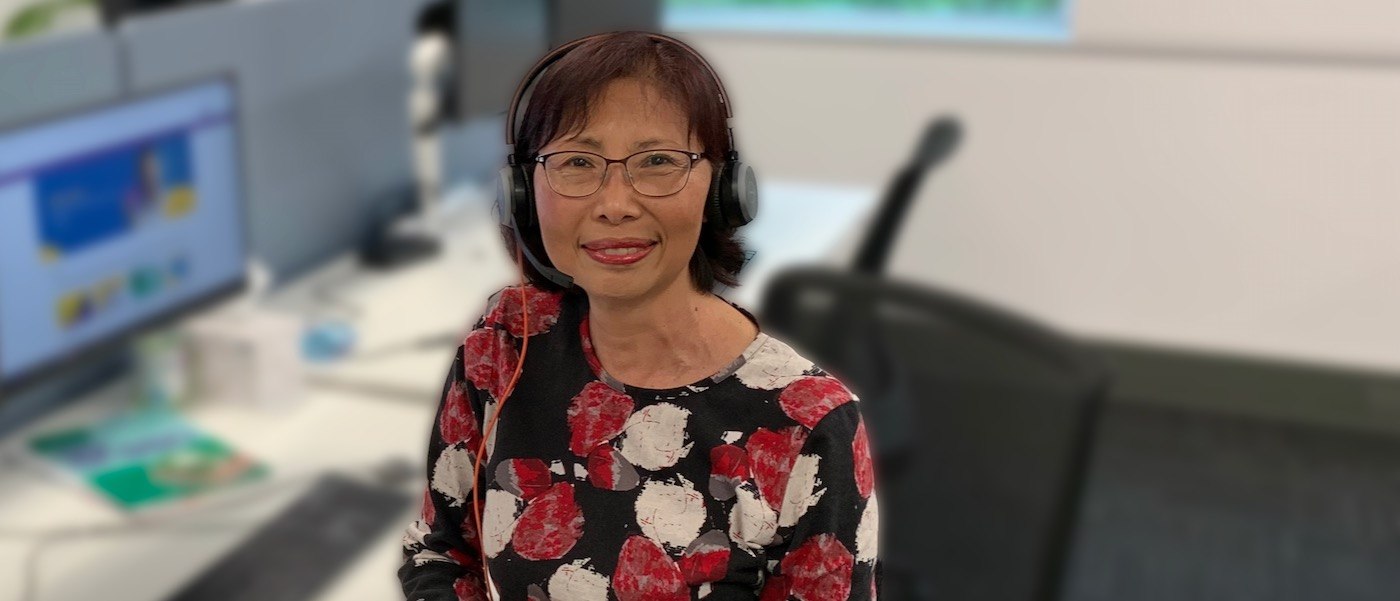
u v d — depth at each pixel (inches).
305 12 89.4
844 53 145.6
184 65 78.8
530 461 36.0
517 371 36.4
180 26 78.1
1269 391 142.0
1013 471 90.4
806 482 33.7
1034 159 143.2
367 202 100.6
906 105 145.6
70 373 66.9
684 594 34.6
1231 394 143.3
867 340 85.0
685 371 35.0
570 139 32.3
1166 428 138.0
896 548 84.2
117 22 75.3
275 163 88.5
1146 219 141.6
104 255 67.5
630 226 32.4
